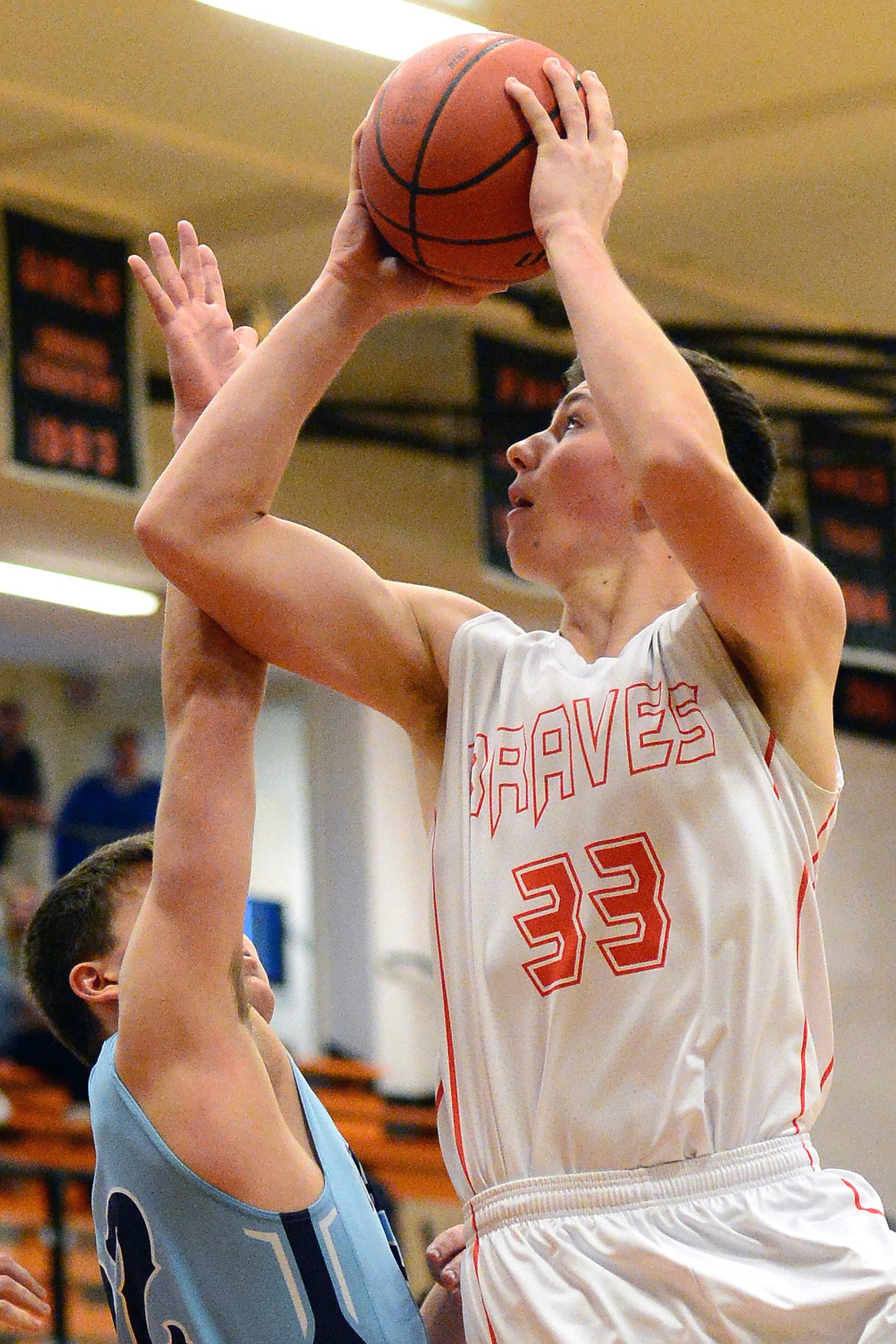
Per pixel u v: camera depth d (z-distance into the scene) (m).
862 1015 17.69
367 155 3.51
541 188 3.38
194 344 3.86
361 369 14.95
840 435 15.98
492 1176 3.23
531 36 10.69
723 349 14.66
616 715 3.31
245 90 11.29
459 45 3.49
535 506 3.66
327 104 11.52
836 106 11.79
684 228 13.49
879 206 13.16
